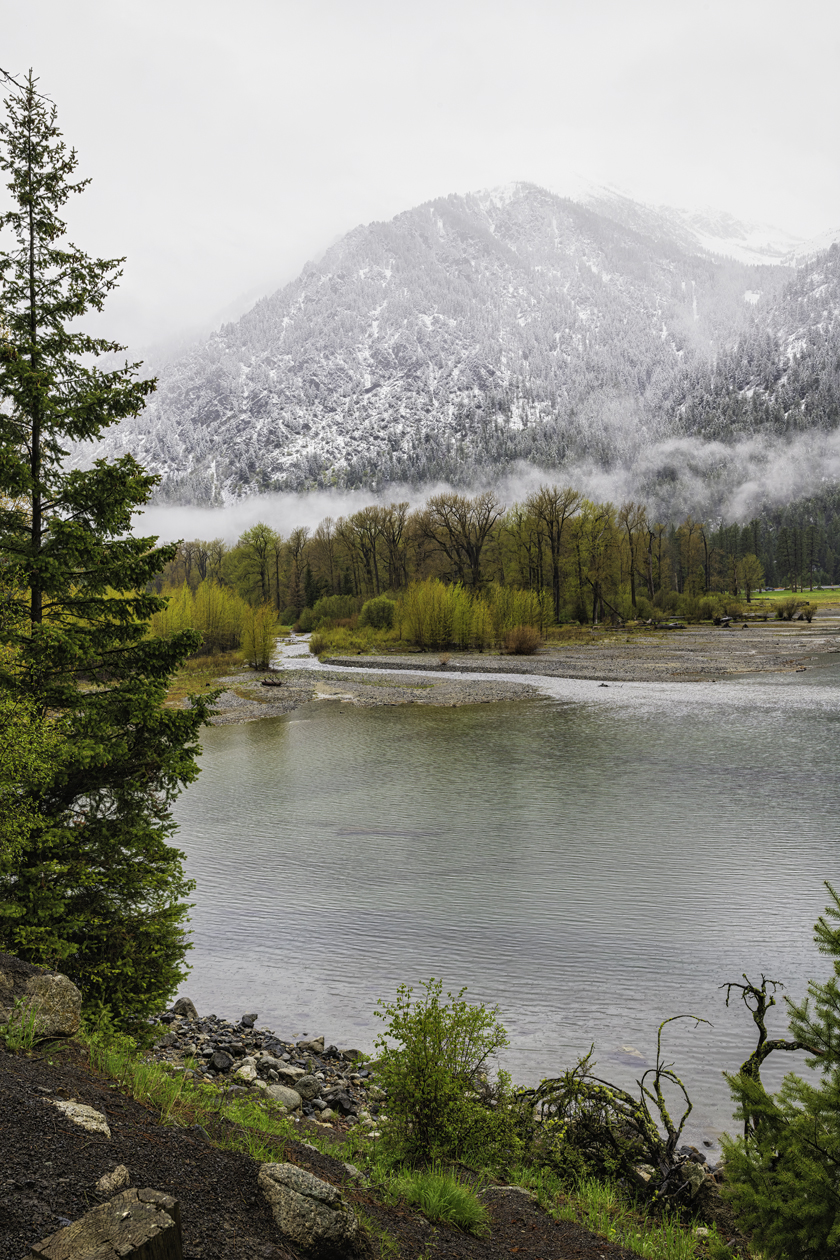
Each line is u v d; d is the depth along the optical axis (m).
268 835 19.03
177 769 8.58
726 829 18.31
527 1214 5.55
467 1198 5.17
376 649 74.88
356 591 108.38
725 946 12.16
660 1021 10.05
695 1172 6.55
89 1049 5.56
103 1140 3.96
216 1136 4.66
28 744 7.46
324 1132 6.75
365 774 25.61
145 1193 3.30
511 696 43.06
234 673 58.75
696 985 10.98
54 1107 4.13
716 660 57.78
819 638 74.44
